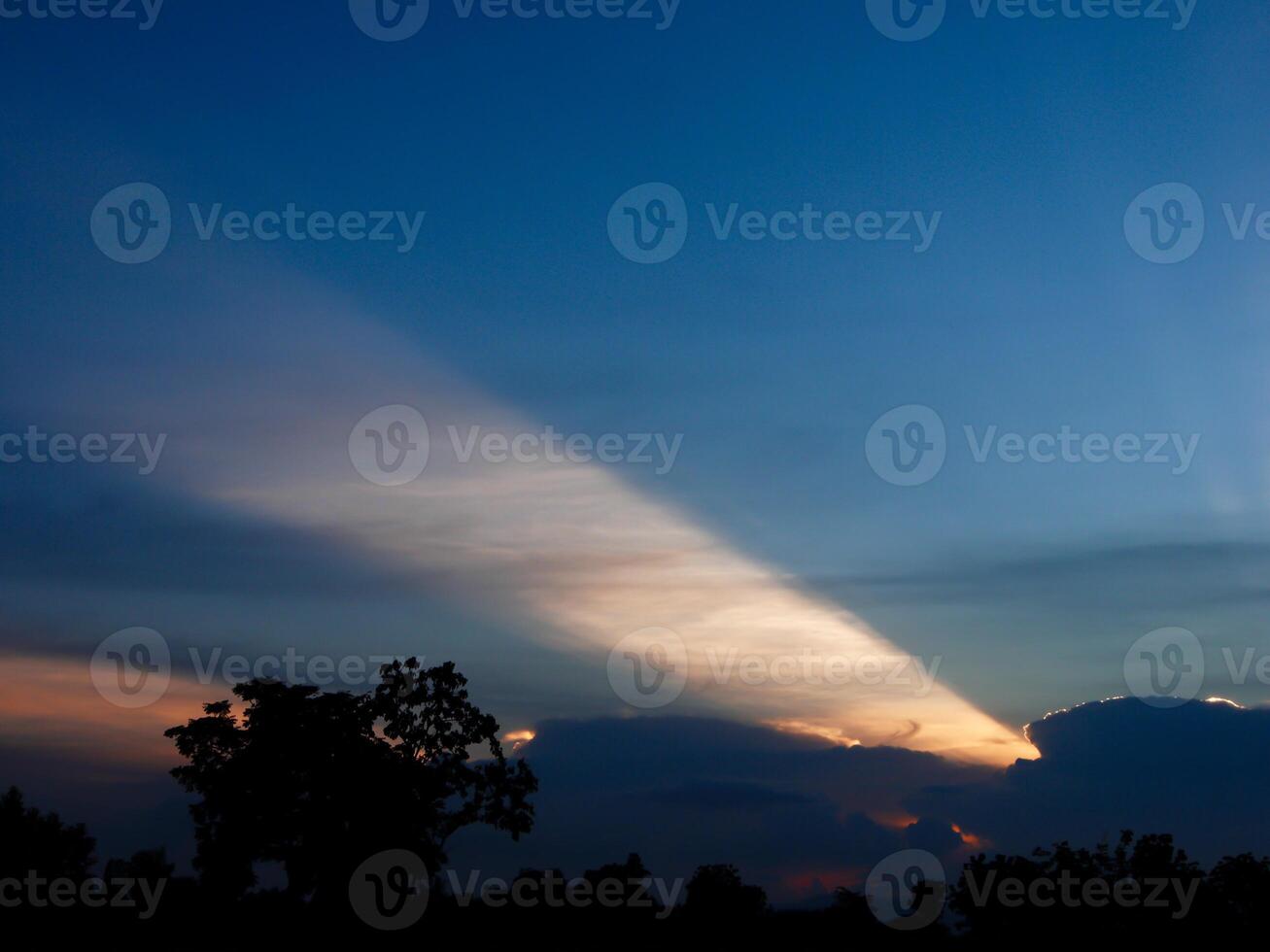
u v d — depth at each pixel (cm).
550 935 4328
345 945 4047
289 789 4169
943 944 3944
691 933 4366
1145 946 3597
